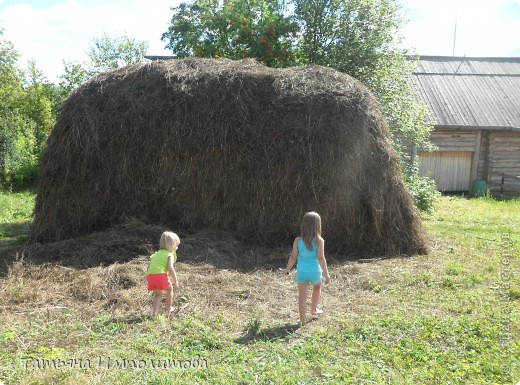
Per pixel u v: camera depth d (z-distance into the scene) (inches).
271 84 346.3
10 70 838.5
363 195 325.4
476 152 748.6
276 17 536.4
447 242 367.2
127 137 344.8
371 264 299.3
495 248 345.4
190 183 340.2
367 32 506.6
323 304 227.1
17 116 879.1
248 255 308.3
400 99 522.6
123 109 350.9
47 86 1145.4
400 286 253.6
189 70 363.9
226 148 334.0
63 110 358.6
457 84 824.9
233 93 342.0
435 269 285.7
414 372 153.9
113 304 218.1
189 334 183.8
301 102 332.2
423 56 895.1
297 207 326.3
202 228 340.5
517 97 799.1
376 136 331.3
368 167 325.7
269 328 193.6
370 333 185.0
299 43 536.7
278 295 238.5
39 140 968.3
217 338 180.4
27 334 185.5
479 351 171.3
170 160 341.4
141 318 200.5
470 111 757.9
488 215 516.4
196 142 338.0
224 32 556.1
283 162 325.7
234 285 250.2
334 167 322.0
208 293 234.8
